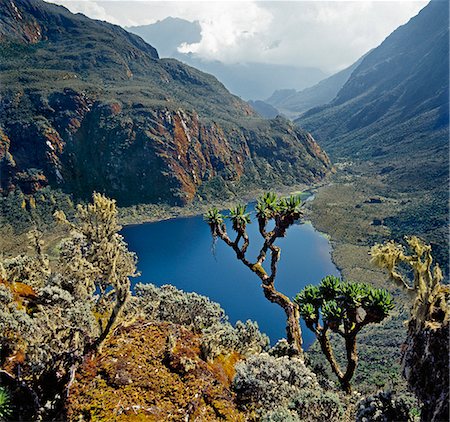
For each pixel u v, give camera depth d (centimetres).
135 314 1647
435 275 948
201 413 1168
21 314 1275
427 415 830
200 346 1477
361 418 1067
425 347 880
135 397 1162
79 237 2141
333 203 19500
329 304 2370
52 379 1220
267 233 3095
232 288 10362
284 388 1373
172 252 13512
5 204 17588
